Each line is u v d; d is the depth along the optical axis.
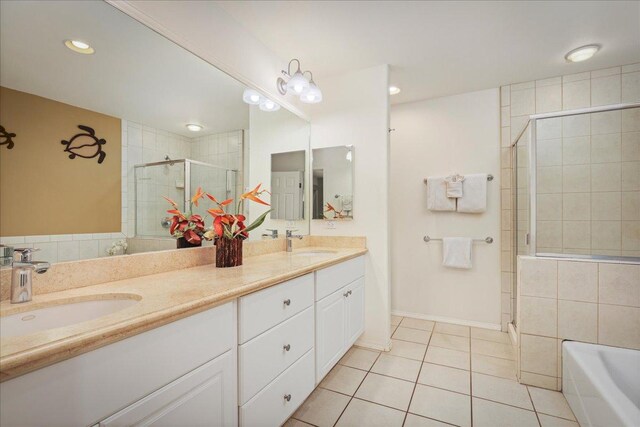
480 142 2.80
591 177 2.27
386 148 2.34
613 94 2.35
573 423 1.51
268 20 1.79
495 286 2.74
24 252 0.95
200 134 1.62
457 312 2.88
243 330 1.13
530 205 2.03
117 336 0.72
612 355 1.63
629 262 1.70
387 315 2.33
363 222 2.42
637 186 2.18
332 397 1.72
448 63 2.30
